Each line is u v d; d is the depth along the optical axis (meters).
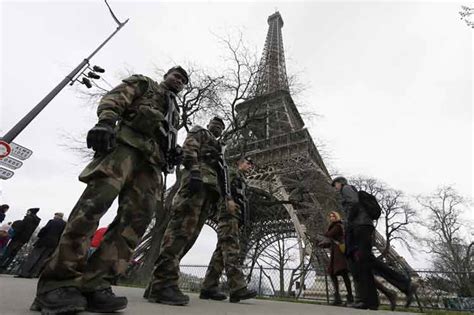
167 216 18.27
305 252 19.77
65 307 2.00
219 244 5.34
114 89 2.66
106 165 2.49
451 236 40.47
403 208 34.81
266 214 25.64
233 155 20.08
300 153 25.19
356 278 5.34
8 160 10.37
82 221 2.23
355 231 5.37
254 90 20.34
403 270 10.73
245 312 3.17
